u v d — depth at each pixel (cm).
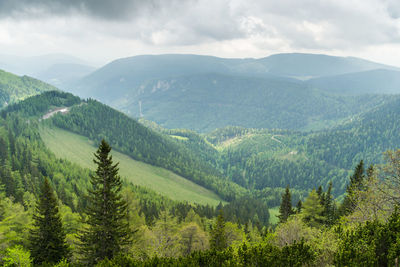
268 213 16450
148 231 4528
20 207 4919
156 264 2355
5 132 16838
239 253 2233
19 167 11525
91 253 3219
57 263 3459
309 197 4928
